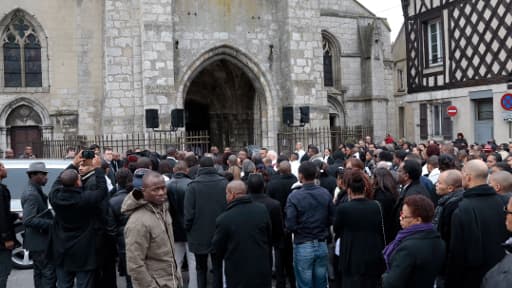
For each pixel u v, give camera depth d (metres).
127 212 6.20
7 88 24.83
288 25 25.34
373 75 34.75
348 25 35.19
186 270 11.24
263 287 7.11
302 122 24.36
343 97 34.88
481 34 22.17
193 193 8.91
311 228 8.09
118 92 23.42
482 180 6.43
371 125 34.78
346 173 7.52
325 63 34.91
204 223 8.85
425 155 12.52
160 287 6.13
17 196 11.66
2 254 8.83
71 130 25.48
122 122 23.42
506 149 15.40
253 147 25.48
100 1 25.58
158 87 22.86
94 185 7.77
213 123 29.83
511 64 20.80
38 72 25.42
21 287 10.32
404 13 27.16
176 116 22.53
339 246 7.50
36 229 8.86
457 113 23.77
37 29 25.25
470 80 22.88
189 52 24.33
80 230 7.71
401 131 46.38
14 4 24.72
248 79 28.33
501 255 6.23
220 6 25.00
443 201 7.12
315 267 8.23
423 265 5.32
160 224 6.25
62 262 7.73
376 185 7.96
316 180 9.53
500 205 6.39
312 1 25.89
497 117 21.53
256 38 25.73
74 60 25.53
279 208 8.26
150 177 6.19
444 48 24.34
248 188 8.35
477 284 6.31
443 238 6.89
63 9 25.42
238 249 7.04
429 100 25.61
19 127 25.25
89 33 25.48
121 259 8.59
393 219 7.77
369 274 7.07
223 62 27.80
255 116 28.38
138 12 23.52
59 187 7.63
